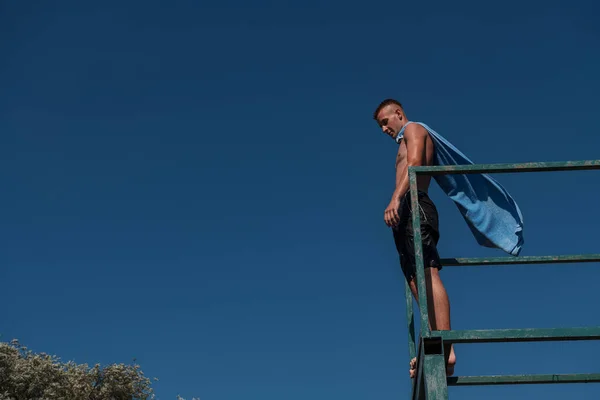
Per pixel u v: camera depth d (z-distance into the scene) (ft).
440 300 15.10
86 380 65.72
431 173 13.83
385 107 18.72
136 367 68.59
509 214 16.92
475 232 16.87
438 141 17.07
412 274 15.81
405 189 15.70
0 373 63.05
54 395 63.31
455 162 17.10
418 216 13.37
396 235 16.15
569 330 12.05
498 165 13.69
